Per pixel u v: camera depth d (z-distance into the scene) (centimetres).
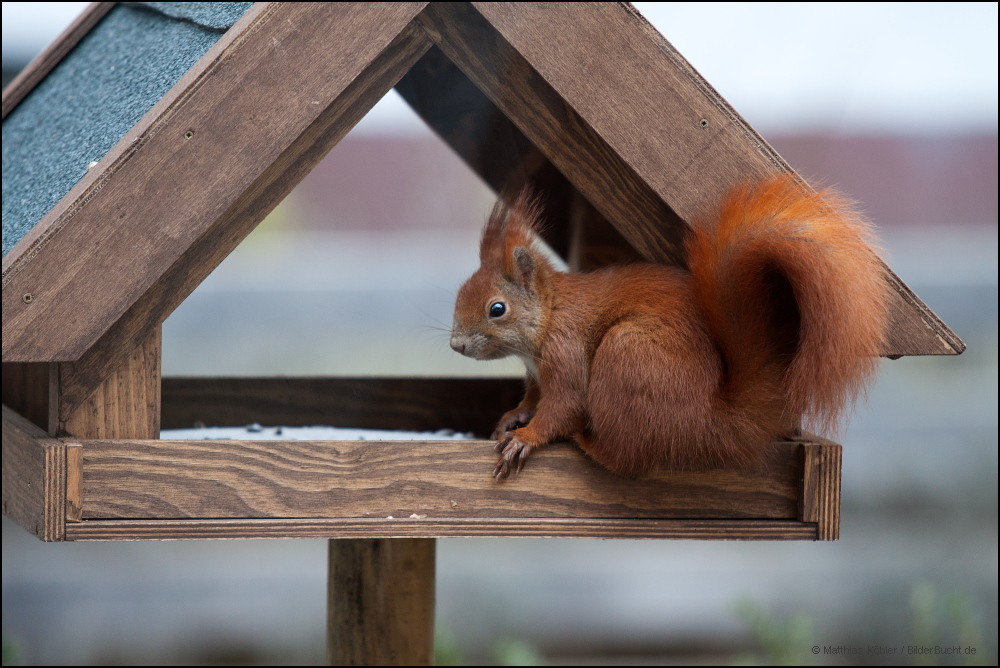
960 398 1411
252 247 820
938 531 1184
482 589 1066
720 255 394
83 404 402
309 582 1073
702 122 404
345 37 386
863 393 385
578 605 1045
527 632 1006
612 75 400
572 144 424
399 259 964
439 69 479
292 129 384
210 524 401
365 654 542
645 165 403
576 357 425
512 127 492
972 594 1054
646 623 1011
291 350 730
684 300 409
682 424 395
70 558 1087
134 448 396
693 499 424
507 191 545
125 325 402
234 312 652
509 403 599
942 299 1491
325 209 756
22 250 371
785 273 378
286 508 409
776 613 1002
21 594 1027
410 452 415
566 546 1172
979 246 1512
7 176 534
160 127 375
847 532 1180
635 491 422
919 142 1472
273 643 991
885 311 391
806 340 370
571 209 525
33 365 534
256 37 380
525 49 397
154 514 398
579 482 421
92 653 965
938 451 1290
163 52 478
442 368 706
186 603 1030
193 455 401
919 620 837
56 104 572
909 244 1507
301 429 586
